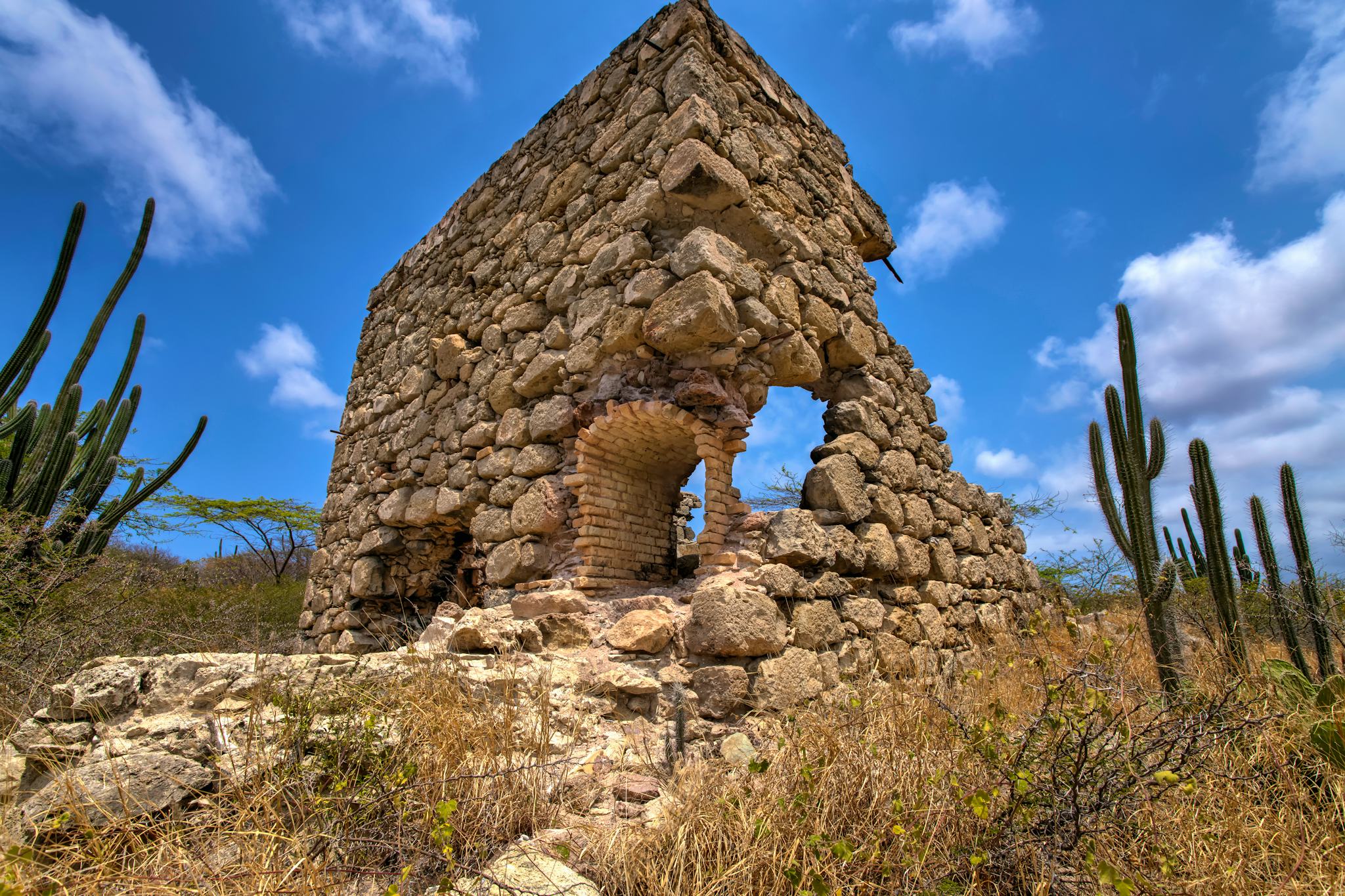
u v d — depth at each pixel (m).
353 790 2.84
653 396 5.76
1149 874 2.53
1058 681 3.31
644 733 4.19
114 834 2.54
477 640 4.79
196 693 3.60
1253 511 4.72
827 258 7.04
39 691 3.63
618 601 5.41
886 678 5.49
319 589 9.61
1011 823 2.64
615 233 6.18
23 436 7.16
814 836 2.49
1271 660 3.78
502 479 6.77
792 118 7.38
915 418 7.81
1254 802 2.88
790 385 6.35
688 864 2.57
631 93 6.60
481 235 8.36
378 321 10.46
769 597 4.87
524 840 2.79
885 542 6.23
